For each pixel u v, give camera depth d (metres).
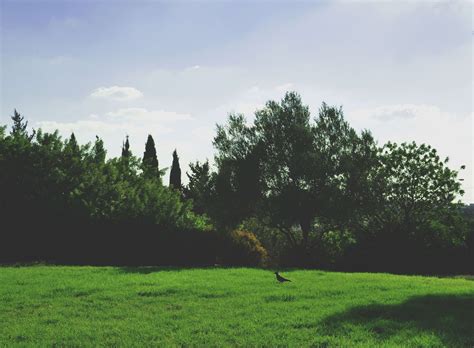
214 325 11.66
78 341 10.42
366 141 38.72
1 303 14.41
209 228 37.03
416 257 38.28
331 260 39.69
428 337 10.30
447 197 41.03
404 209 41.50
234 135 40.00
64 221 30.97
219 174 38.81
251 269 25.33
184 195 54.66
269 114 39.84
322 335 10.75
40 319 12.47
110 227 31.39
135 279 19.31
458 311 13.16
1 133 32.28
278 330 11.17
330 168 37.12
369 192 37.97
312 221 40.12
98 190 33.16
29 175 31.47
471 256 39.47
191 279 19.55
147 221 32.41
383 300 14.87
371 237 38.59
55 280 18.98
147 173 39.78
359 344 9.91
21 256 30.34
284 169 38.34
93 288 16.83
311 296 15.77
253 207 38.94
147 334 10.92
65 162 33.12
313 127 39.50
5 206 30.38
